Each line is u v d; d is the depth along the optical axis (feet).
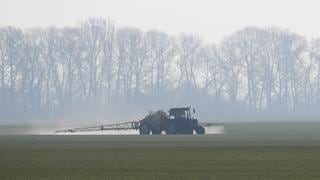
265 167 369.09
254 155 426.92
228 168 366.22
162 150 465.06
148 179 332.39
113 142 555.69
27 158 418.72
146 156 425.69
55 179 333.21
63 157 424.05
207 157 417.08
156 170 361.10
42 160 407.03
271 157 414.82
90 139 607.78
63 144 532.73
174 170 360.89
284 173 347.15
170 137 636.07
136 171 358.02
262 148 473.67
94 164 386.52
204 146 496.64
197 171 356.38
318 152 442.50
